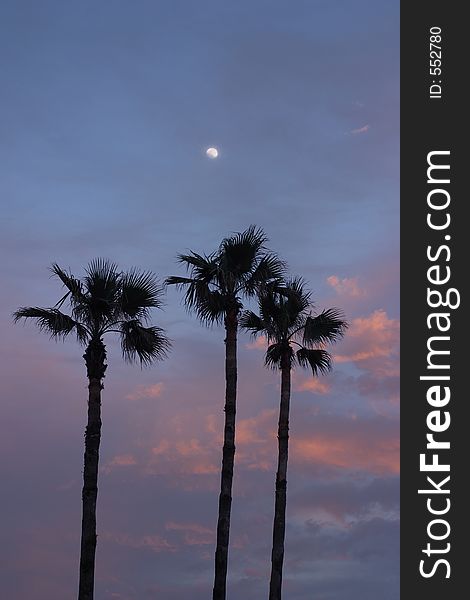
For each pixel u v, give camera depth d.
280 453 42.19
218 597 38.00
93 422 37.06
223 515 38.72
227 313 40.12
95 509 36.41
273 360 44.06
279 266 41.12
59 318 37.84
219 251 40.66
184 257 40.34
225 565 38.31
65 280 38.25
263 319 43.69
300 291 43.66
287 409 42.53
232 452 39.25
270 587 41.12
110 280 38.78
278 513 41.62
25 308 38.25
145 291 38.91
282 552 41.41
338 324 43.59
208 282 40.25
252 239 40.81
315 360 43.88
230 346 39.94
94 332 38.25
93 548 36.12
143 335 38.62
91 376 37.50
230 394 39.59
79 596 35.75
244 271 40.69
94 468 36.69
